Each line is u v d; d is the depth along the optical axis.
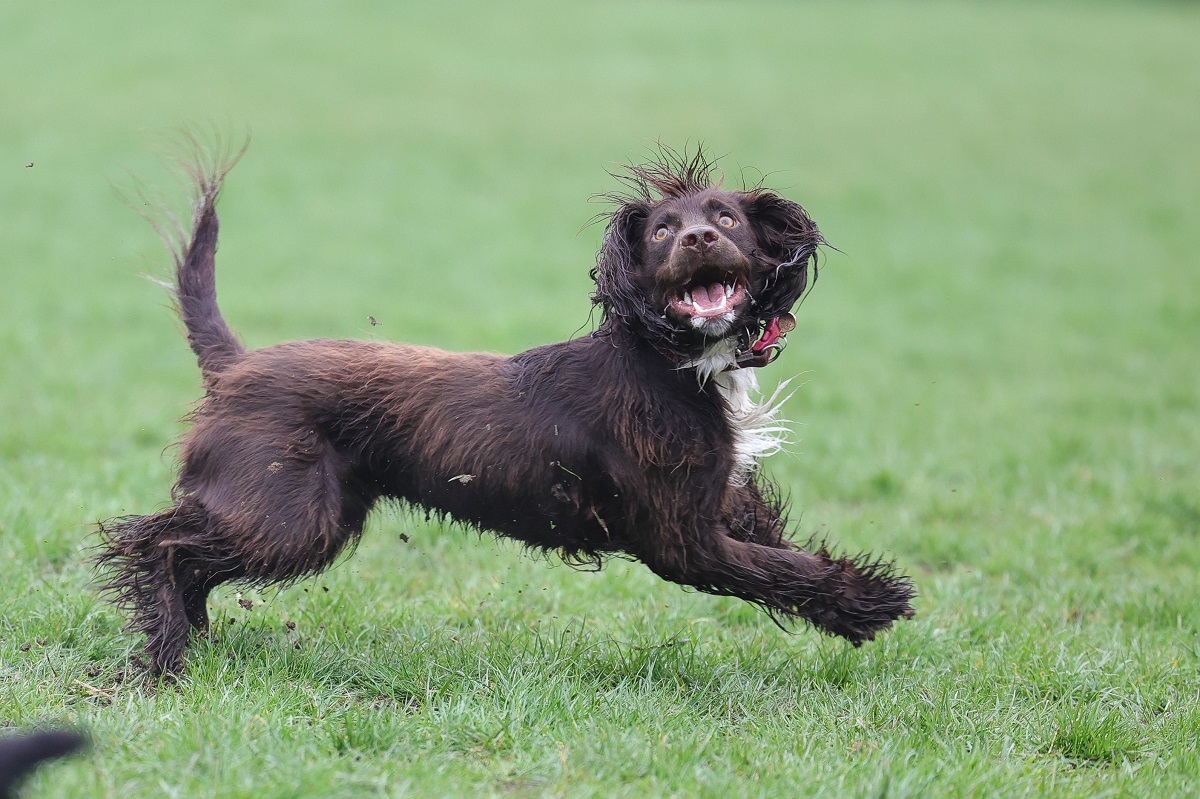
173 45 49.47
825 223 33.53
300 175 35.69
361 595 9.53
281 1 58.62
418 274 27.22
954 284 28.41
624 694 7.82
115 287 24.73
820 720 7.69
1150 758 7.31
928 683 8.35
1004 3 70.81
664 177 8.29
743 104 46.03
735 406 7.98
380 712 7.24
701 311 7.49
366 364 8.15
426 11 59.06
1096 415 17.92
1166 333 24.39
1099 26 64.38
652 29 58.19
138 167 34.81
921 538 11.88
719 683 8.31
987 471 14.39
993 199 36.47
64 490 11.80
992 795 6.53
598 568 8.62
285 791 6.10
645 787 6.51
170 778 6.27
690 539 7.85
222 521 7.89
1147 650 9.06
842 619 8.17
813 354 22.09
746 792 6.43
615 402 7.81
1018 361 22.19
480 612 9.45
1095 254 31.48
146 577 8.05
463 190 35.16
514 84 47.47
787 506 9.15
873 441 15.81
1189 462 14.96
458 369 8.15
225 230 30.33
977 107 47.47
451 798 6.21
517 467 7.95
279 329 22.19
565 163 38.16
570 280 27.19
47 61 45.81
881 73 52.16
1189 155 41.91
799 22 61.88
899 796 6.38
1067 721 7.68
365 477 8.31
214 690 7.50
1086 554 11.45
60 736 5.13
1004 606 10.14
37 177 33.41
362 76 47.34
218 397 8.15
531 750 6.93
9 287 24.23
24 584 9.20
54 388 16.84
